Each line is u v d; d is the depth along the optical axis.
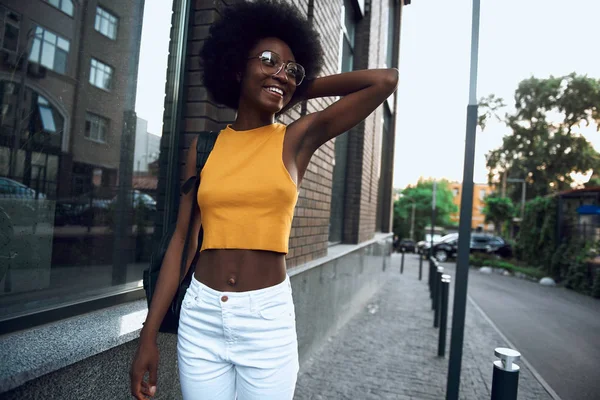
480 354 5.41
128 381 1.75
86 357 1.52
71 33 1.90
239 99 1.65
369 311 7.51
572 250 14.55
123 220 2.28
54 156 1.85
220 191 1.28
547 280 14.80
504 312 8.86
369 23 7.82
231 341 1.24
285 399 1.29
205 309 1.27
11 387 1.24
